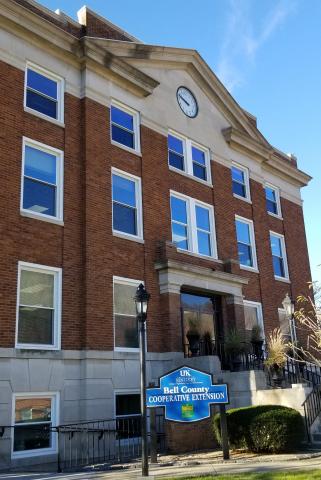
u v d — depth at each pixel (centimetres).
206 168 2272
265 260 2484
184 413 1206
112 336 1616
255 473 958
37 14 1723
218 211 2238
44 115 1658
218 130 2394
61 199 1625
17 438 1345
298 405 1426
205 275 1950
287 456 1186
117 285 1711
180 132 2167
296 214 2911
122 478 986
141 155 1934
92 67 1825
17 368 1379
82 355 1528
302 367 1933
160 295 1828
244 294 2283
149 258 1838
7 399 1335
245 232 2450
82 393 1498
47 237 1552
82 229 1645
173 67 2219
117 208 1806
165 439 1491
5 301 1398
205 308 2041
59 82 1752
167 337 1778
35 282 1502
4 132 1526
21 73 1628
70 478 1034
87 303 1572
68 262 1584
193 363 1681
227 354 1895
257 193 2575
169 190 2020
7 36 1617
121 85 1941
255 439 1256
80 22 1903
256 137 2612
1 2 1581
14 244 1462
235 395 1567
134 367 1652
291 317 1792
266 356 2050
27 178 1570
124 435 1560
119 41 1928
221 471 1010
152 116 2041
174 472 1034
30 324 1459
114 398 1563
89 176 1700
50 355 1457
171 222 1997
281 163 2812
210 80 2370
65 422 1444
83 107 1770
